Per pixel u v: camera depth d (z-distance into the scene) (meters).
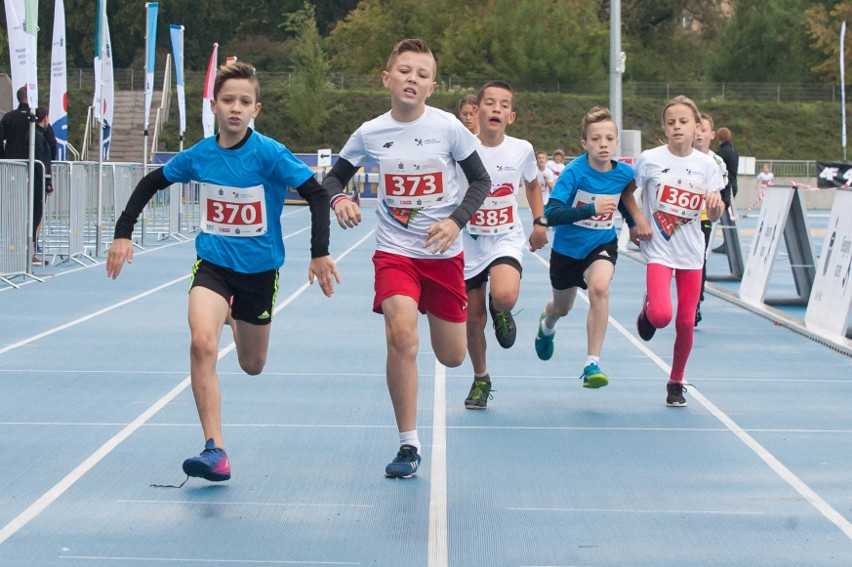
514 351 12.74
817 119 73.44
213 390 7.05
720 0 97.75
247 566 5.77
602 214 9.50
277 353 12.35
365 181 53.44
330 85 73.50
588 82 75.56
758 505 6.95
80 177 22.66
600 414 9.49
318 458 7.92
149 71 28.38
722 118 73.19
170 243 28.80
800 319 15.44
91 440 8.35
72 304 16.39
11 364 11.45
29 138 19.70
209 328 7.07
